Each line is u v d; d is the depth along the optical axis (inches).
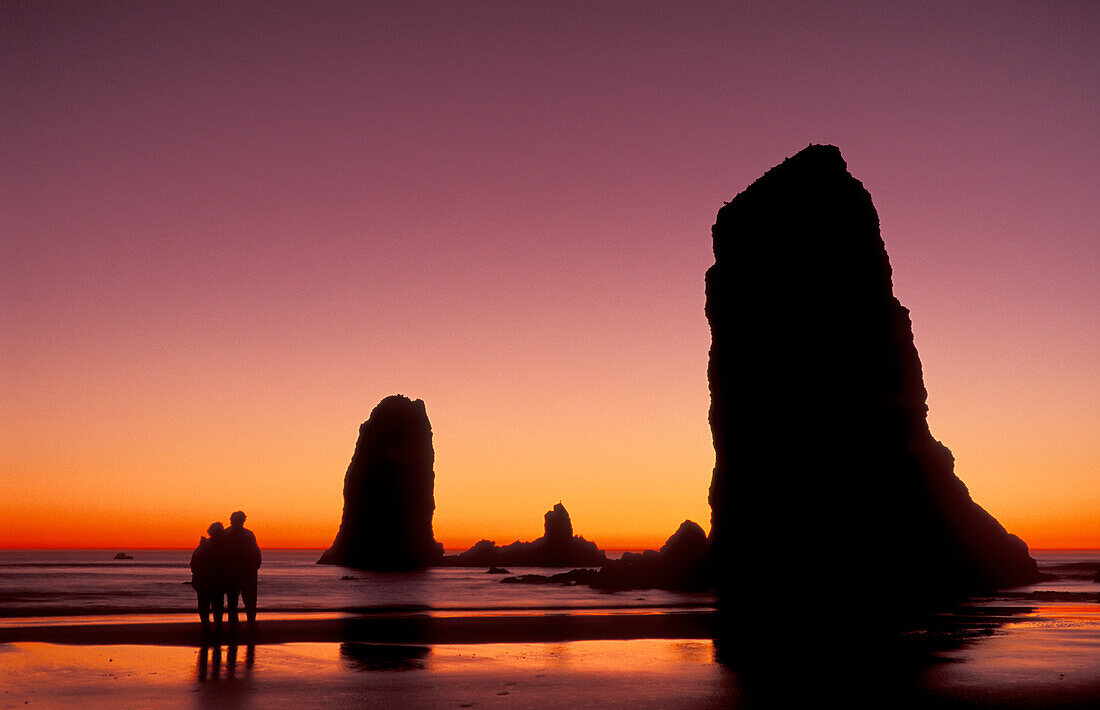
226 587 741.9
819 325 1905.8
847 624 980.6
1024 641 767.1
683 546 2395.4
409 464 6402.6
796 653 668.7
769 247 1988.2
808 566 1793.8
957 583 1918.1
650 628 923.4
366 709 413.7
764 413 1929.1
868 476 1846.7
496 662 609.6
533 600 1612.9
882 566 1808.6
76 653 645.9
